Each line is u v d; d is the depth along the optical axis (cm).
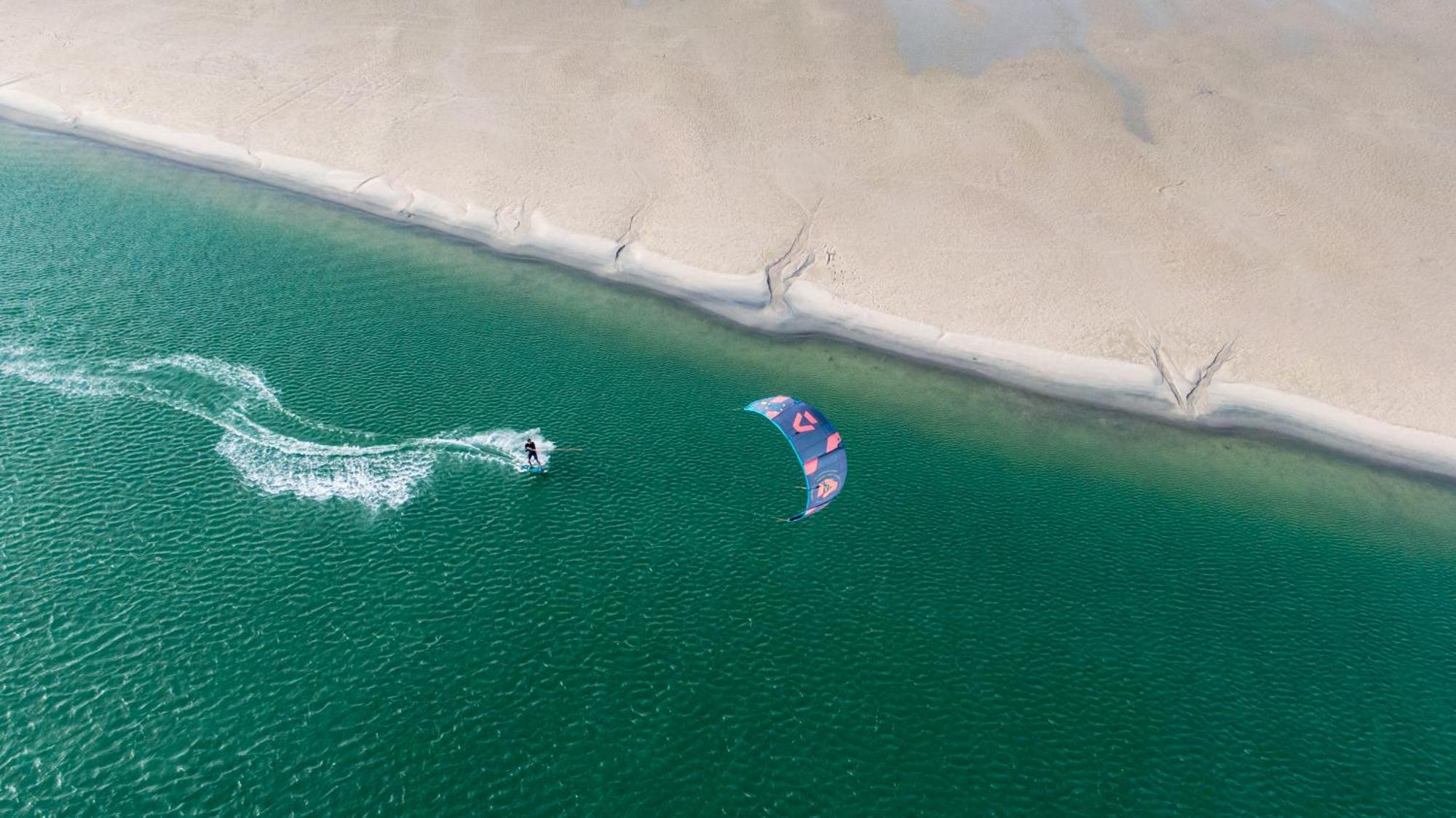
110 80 7000
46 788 2592
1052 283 5444
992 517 4019
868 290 5409
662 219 5850
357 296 5153
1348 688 3328
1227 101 7062
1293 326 5178
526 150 6419
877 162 6372
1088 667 3322
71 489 3609
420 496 3778
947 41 7850
